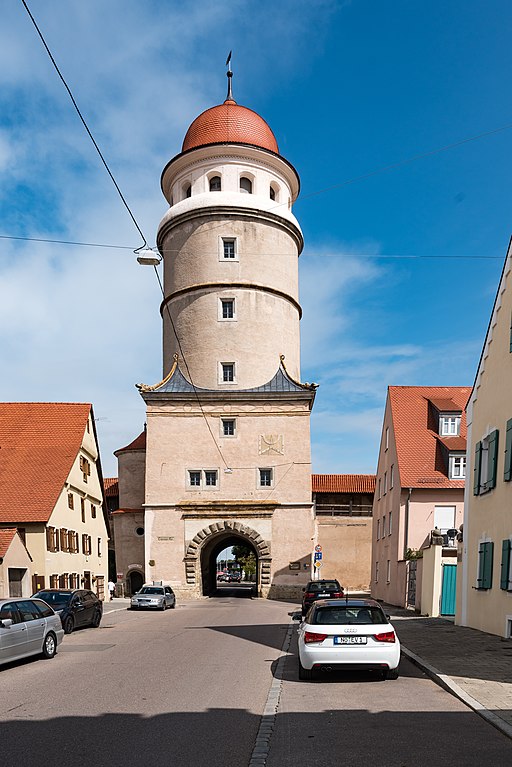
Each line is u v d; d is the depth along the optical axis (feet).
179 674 37.99
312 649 33.60
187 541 127.95
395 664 33.32
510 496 52.70
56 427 113.70
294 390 133.90
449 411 112.06
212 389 139.13
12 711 28.45
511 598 51.72
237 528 127.85
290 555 127.03
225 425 133.18
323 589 80.48
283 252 152.35
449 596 78.48
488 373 60.49
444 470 105.91
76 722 26.22
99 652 49.62
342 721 25.73
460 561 66.69
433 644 48.21
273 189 157.38
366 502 173.78
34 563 89.35
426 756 20.92
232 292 144.36
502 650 44.62
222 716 27.07
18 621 42.63
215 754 21.65
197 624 74.90
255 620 79.25
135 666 41.57
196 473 131.13
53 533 93.86
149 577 126.72
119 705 29.40
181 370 143.43
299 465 130.52
